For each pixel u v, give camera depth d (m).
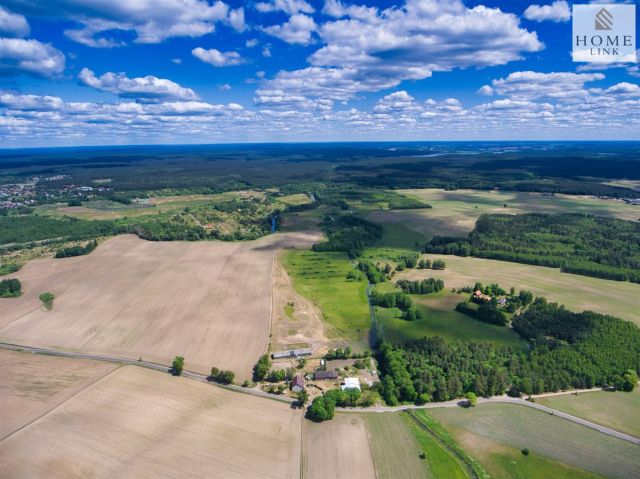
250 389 123.44
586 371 123.94
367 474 92.50
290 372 128.50
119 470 93.12
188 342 151.38
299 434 104.69
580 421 109.06
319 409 108.69
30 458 96.88
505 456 97.75
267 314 173.00
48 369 135.12
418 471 93.44
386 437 103.62
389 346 140.25
